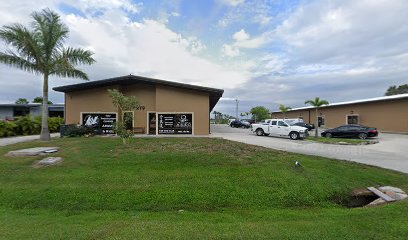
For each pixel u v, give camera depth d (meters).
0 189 7.46
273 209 6.53
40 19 15.34
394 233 4.39
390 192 7.29
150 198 6.86
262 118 62.34
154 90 23.02
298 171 8.75
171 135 21.28
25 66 15.34
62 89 21.72
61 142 14.51
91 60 16.55
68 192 7.17
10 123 22.44
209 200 6.85
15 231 4.71
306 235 4.32
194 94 22.09
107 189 7.31
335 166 9.70
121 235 4.38
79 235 4.42
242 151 11.62
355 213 5.73
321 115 42.12
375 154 13.70
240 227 4.84
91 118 22.30
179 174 8.39
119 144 13.10
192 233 4.46
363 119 32.84
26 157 10.66
